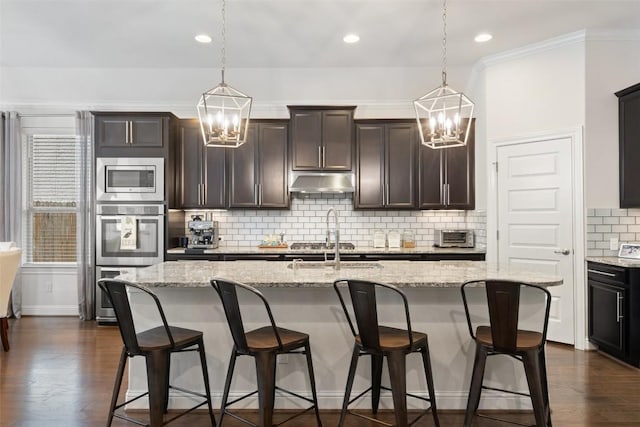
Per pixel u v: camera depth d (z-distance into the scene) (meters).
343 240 5.27
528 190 4.28
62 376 3.23
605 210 3.90
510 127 4.41
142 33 3.98
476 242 4.89
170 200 4.78
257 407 2.69
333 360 2.68
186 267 3.04
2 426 2.49
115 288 2.18
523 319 2.65
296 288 2.68
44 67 4.85
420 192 4.92
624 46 3.93
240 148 4.98
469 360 2.66
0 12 3.55
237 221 5.29
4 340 3.80
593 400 2.82
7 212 5.02
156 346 2.21
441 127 2.65
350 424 2.50
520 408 2.66
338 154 4.91
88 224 4.94
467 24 3.78
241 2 3.40
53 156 5.28
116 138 4.72
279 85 5.06
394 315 2.66
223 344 2.70
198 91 5.11
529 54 4.27
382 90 5.10
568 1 3.39
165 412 2.65
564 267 4.03
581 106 3.95
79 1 3.38
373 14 3.60
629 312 3.38
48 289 5.17
